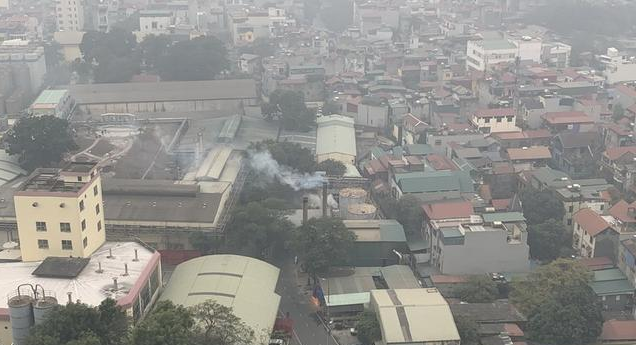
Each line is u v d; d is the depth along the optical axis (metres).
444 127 193.88
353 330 120.31
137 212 144.38
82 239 113.19
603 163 177.38
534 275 126.12
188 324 93.25
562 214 149.62
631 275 127.38
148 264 113.50
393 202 151.75
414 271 139.25
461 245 133.38
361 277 134.38
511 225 137.88
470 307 119.62
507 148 183.62
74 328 88.88
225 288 118.00
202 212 144.75
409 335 108.19
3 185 162.88
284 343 116.12
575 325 111.88
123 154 183.62
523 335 113.19
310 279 138.88
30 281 106.38
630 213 137.50
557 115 197.88
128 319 96.25
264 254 147.12
